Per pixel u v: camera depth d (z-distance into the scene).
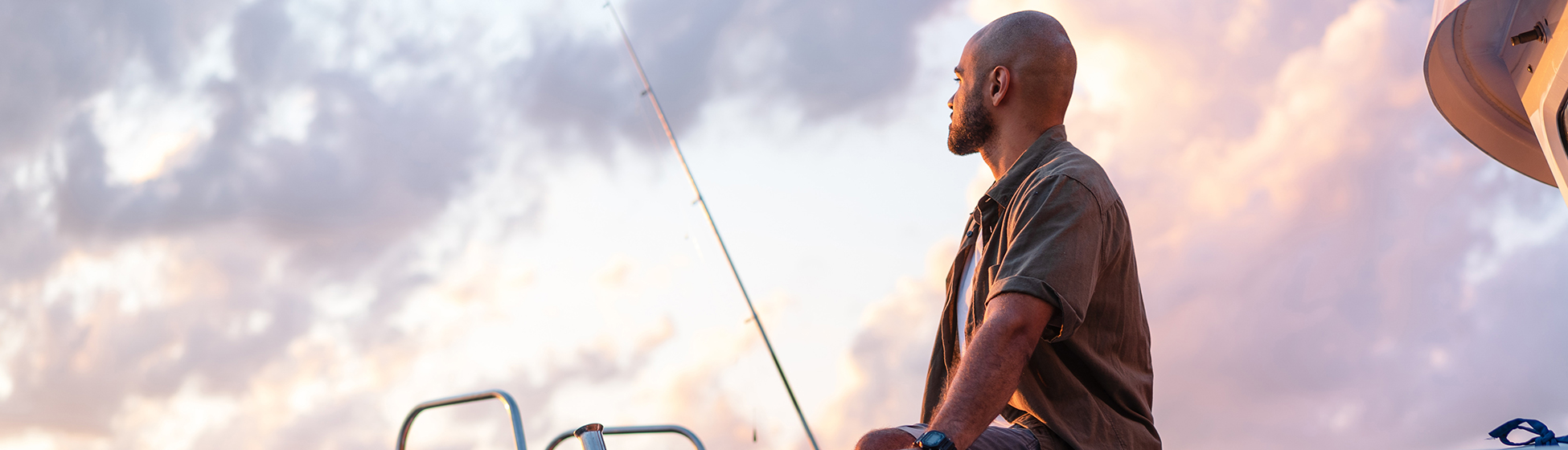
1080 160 1.32
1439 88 1.79
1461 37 1.67
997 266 1.28
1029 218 1.24
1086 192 1.25
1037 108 1.47
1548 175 1.76
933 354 1.51
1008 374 1.10
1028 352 1.13
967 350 1.14
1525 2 1.52
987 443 1.20
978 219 1.44
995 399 1.09
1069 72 1.49
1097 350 1.30
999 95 1.49
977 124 1.54
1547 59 1.50
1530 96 1.58
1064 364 1.28
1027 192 1.28
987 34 1.56
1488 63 1.68
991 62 1.52
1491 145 1.80
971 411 1.08
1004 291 1.16
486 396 2.62
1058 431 1.24
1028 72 1.48
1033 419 1.29
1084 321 1.29
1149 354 1.42
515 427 2.47
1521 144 1.76
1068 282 1.16
